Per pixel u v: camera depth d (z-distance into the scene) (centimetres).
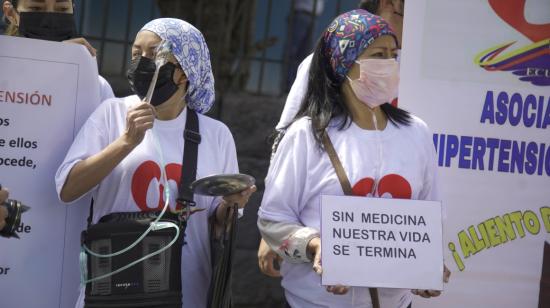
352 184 385
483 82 467
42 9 424
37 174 397
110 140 384
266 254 445
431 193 410
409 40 462
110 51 736
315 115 396
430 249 378
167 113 390
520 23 468
